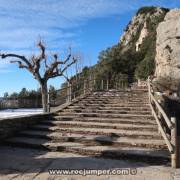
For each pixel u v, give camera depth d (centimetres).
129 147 970
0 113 2125
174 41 2225
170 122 834
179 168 801
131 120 1227
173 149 809
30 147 1041
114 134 1085
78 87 2370
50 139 1093
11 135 1138
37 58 2712
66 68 2980
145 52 4762
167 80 2014
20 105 2575
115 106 1537
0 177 719
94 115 1359
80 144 1020
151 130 1118
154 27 5912
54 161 859
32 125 1250
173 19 2336
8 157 903
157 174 748
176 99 1666
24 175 735
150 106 1399
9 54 2612
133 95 1800
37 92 3731
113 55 4634
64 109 1502
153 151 912
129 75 4397
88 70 4556
